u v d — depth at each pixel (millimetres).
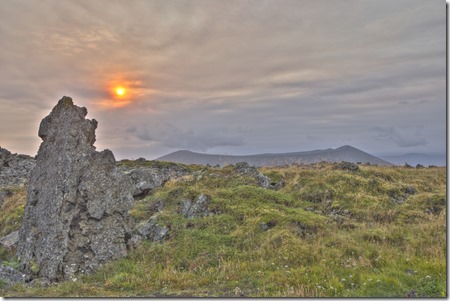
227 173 26500
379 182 24969
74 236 17422
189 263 15992
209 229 18641
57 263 16500
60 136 19750
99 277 15844
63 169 18531
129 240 18359
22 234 19047
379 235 16922
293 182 26359
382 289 11938
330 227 18578
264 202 21625
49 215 17750
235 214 19766
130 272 15750
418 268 13172
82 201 18219
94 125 21188
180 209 21141
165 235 18750
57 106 21172
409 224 18984
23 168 38875
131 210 22312
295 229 17719
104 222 18109
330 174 26469
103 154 19531
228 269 14812
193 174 27031
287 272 13688
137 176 26672
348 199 22844
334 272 13484
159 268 15742
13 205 27500
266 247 16359
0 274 16297
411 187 25016
